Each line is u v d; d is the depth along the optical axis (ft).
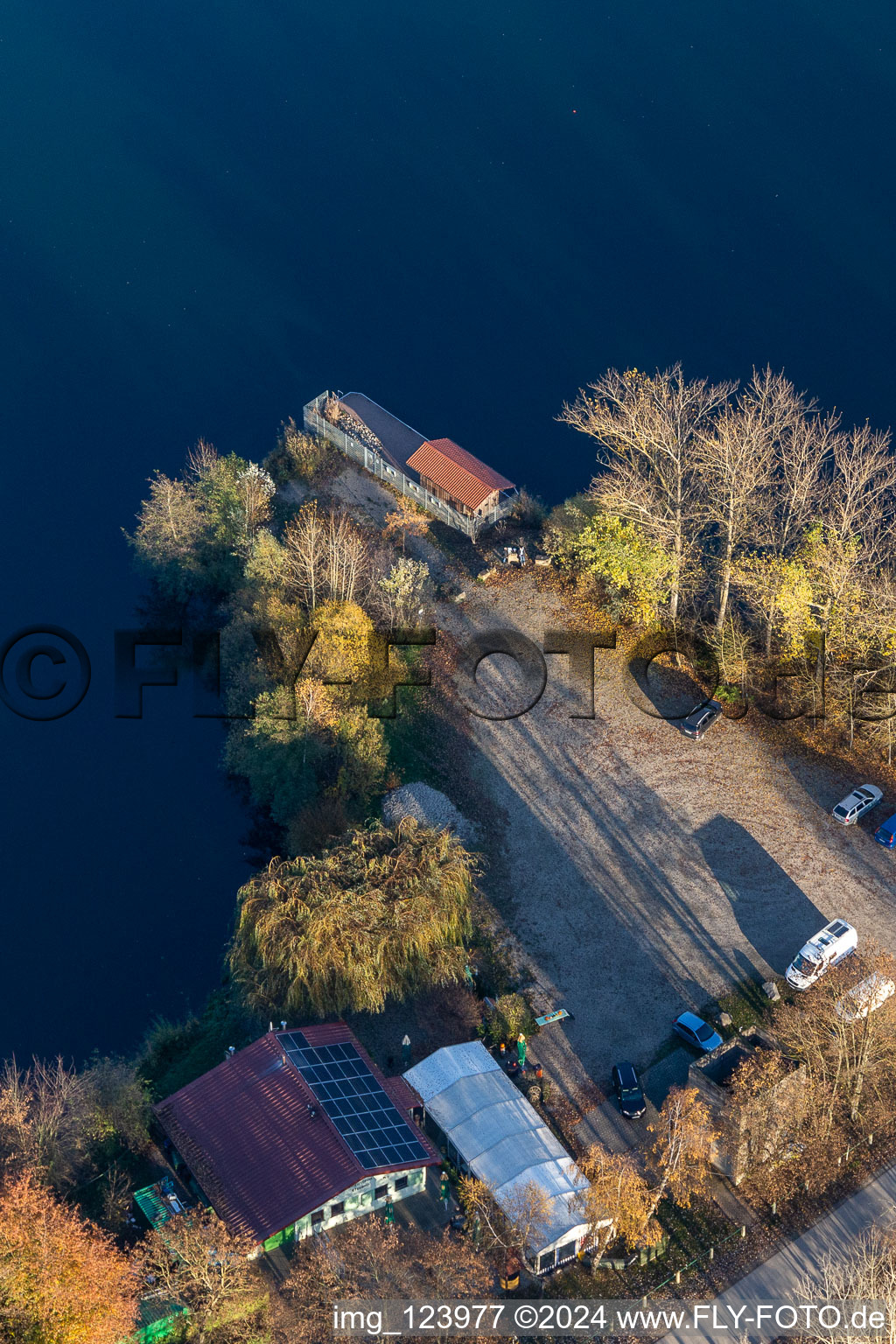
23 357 572.10
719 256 612.70
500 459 531.91
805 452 421.59
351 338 583.58
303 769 394.73
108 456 535.60
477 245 624.18
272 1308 281.13
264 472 492.54
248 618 431.02
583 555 449.89
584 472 526.98
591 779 408.46
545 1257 290.15
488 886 378.53
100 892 400.26
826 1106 317.22
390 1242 285.23
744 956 360.69
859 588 395.55
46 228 626.64
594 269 610.24
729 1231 299.99
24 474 527.81
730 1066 314.14
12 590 486.79
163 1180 303.89
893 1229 298.15
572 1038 341.62
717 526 486.79
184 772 434.30
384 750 402.72
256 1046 319.88
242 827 419.13
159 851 411.75
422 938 332.19
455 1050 327.06
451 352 577.02
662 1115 292.61
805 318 583.17
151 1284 278.87
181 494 473.26
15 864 407.03
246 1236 280.10
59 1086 318.86
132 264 612.29
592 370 566.77
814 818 395.75
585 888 378.12
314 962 323.98
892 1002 338.34
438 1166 309.83
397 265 615.57
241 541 466.29
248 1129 303.48
